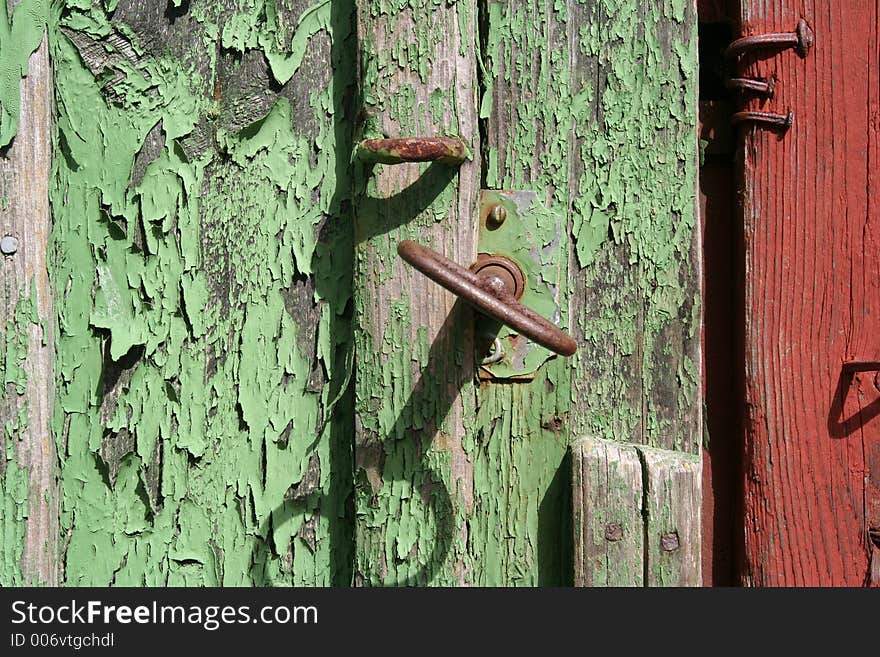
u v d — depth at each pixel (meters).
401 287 0.97
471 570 0.98
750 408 1.01
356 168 0.99
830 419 1.00
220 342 1.05
